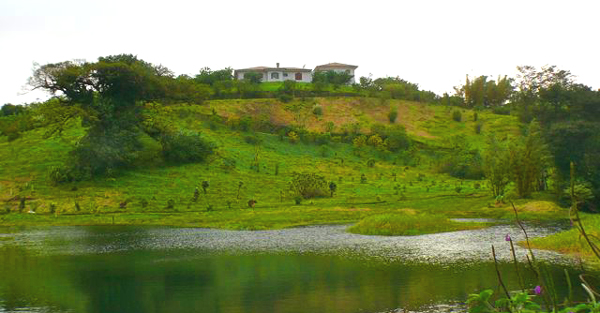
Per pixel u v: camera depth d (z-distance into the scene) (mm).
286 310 15602
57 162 71812
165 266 24266
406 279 19688
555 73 87312
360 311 15242
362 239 33438
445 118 114375
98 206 55969
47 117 66312
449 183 71500
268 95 112938
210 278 20953
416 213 46969
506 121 110938
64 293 18625
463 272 20828
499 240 31031
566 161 57500
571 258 23328
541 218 45094
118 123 68500
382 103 116938
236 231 40875
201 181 66375
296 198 56469
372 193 62375
